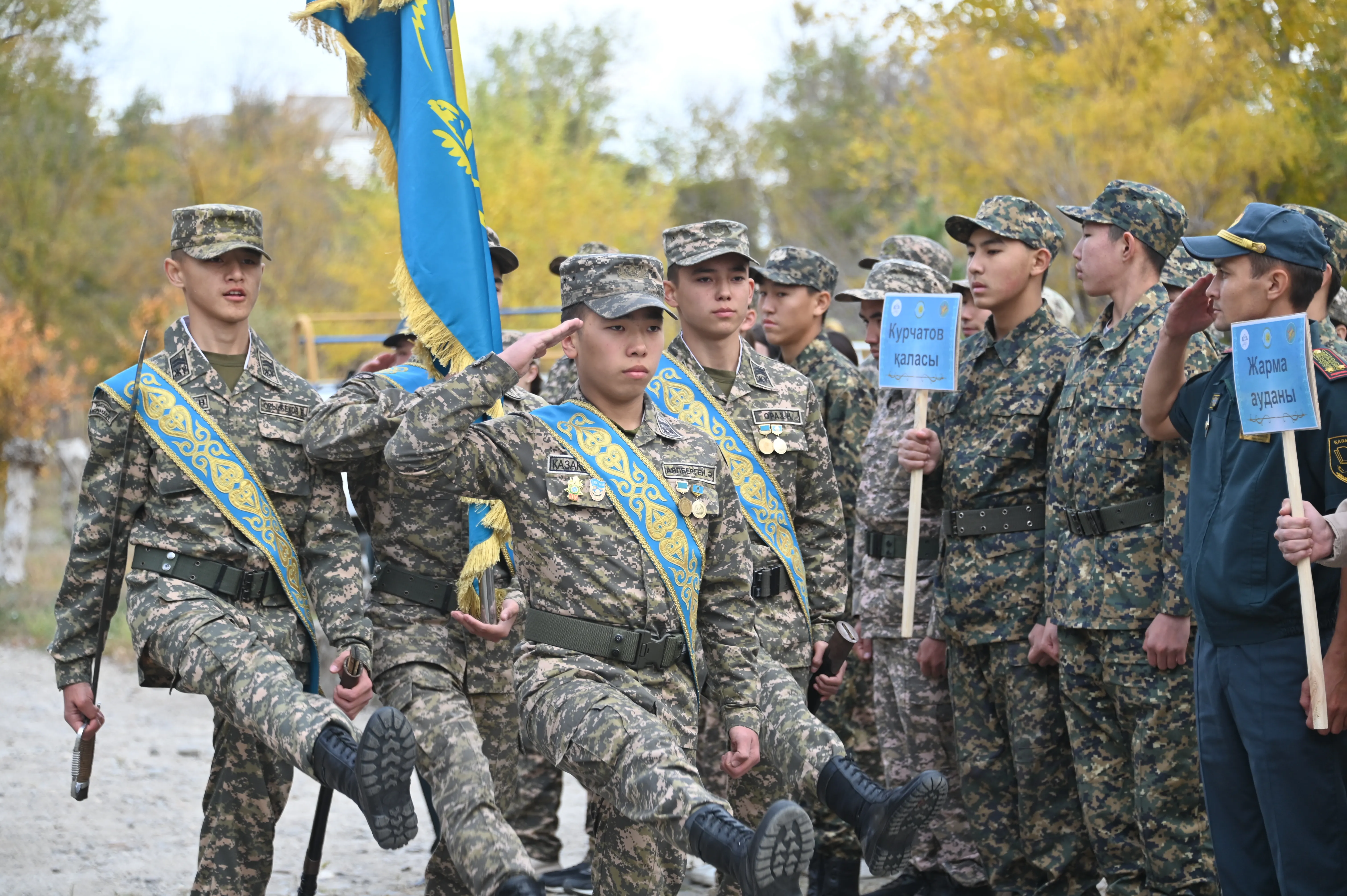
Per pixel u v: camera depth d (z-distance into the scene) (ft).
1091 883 19.49
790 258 23.59
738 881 12.23
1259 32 49.55
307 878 18.47
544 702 14.23
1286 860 14.75
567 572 14.65
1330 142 47.37
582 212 93.86
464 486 14.84
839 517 19.63
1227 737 15.38
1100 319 19.29
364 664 16.76
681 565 14.89
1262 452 15.17
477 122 100.07
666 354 19.65
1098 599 17.93
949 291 23.93
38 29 104.58
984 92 61.87
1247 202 50.72
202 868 16.90
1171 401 16.93
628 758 13.48
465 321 18.42
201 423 16.89
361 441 16.69
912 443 19.72
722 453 17.34
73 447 74.79
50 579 66.23
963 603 19.89
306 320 56.39
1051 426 19.29
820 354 23.67
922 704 21.58
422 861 24.86
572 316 15.39
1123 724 18.06
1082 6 56.59
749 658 15.38
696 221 150.82
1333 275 16.83
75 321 108.78
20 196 106.93
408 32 18.88
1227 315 15.78
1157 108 53.42
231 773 16.93
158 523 16.69
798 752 15.10
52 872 22.81
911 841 13.96
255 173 124.06
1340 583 14.71
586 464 14.89
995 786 20.01
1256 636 14.99
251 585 16.71
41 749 32.99
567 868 23.99
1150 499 17.83
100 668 16.98
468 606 17.67
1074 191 56.03
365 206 101.81
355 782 13.57
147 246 113.70
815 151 143.23
